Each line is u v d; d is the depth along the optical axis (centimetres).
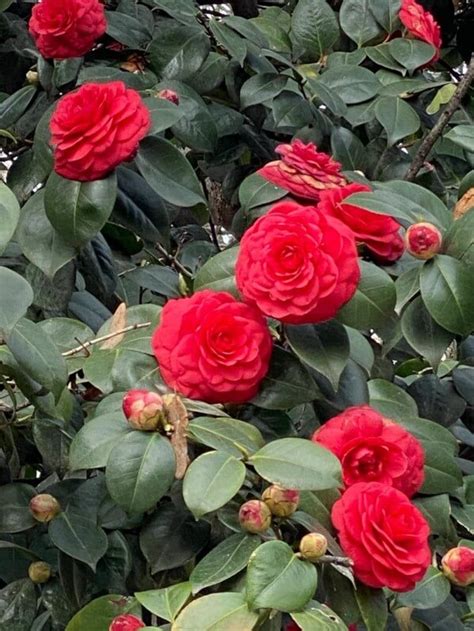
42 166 117
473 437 123
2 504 103
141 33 140
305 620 79
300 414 112
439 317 98
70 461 89
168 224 124
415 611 99
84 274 129
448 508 99
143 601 84
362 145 141
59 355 98
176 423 87
